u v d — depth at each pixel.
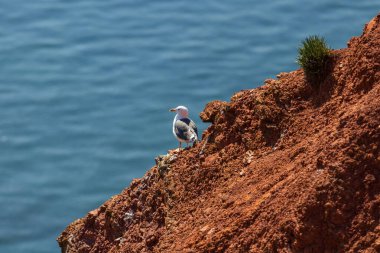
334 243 42.19
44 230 181.62
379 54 50.41
